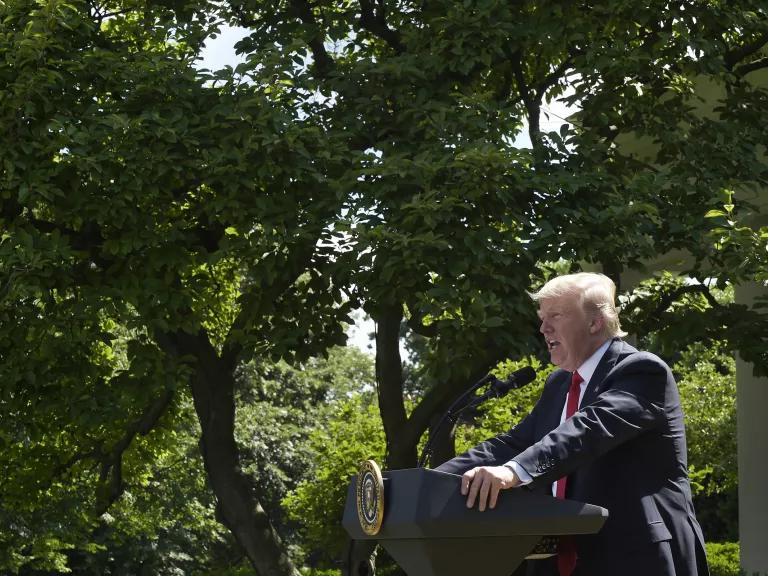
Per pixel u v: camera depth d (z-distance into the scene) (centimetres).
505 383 344
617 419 290
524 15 967
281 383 2978
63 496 1478
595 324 325
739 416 1300
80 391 910
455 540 247
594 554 302
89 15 1013
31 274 830
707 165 910
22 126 842
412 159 885
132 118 870
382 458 1440
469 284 809
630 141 1223
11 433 998
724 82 969
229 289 1253
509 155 815
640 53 891
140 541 2600
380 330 1040
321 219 865
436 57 909
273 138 829
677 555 304
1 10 856
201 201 959
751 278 836
